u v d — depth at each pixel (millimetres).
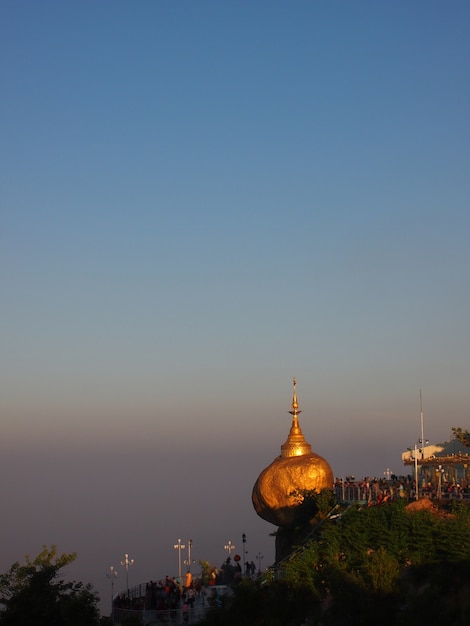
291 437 85500
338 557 62969
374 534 62969
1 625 67438
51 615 67812
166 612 71062
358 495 84188
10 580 71938
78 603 67375
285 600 60031
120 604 76750
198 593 80312
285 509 80000
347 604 53719
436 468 88500
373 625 52844
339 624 53781
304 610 59031
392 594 54438
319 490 80375
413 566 59375
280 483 80750
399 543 61469
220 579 89875
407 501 74625
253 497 83375
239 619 62062
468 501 70938
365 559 58969
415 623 50938
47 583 70312
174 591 77500
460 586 55875
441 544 59938
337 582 56062
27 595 68500
